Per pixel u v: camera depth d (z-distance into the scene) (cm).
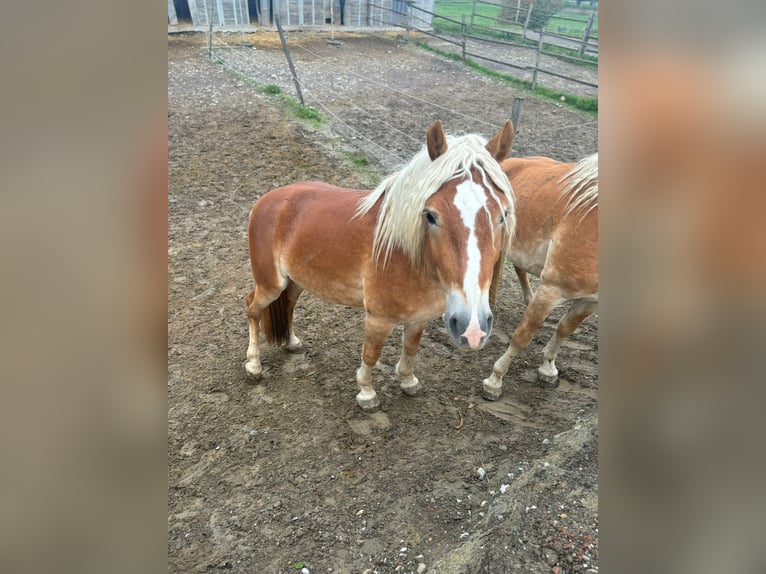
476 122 873
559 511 228
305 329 390
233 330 381
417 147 746
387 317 265
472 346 196
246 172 650
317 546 227
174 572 215
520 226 314
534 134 827
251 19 1522
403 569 216
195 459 273
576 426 291
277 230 293
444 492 253
